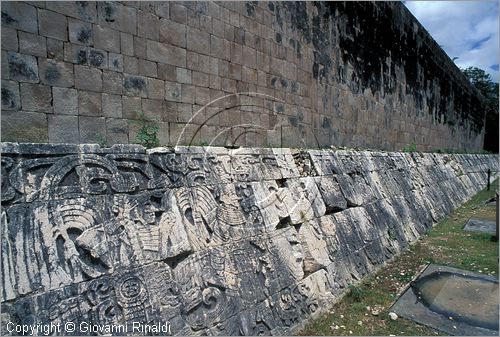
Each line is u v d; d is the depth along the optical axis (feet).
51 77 11.09
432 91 49.88
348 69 28.40
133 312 8.52
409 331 12.11
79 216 8.40
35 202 7.84
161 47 14.11
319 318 12.76
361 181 20.90
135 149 10.05
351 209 18.40
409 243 21.91
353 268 16.07
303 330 11.91
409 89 41.42
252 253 12.00
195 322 9.55
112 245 8.72
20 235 7.42
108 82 12.52
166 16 14.25
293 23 21.58
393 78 37.04
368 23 31.55
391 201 23.18
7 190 7.50
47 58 10.99
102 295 8.19
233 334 10.21
